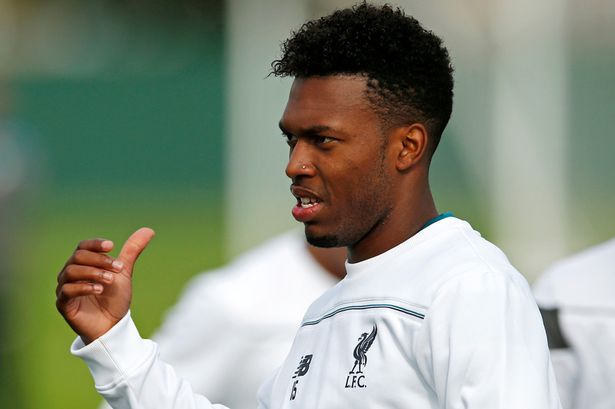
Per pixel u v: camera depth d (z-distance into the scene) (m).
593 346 15.62
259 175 43.09
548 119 38.97
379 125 10.43
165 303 43.44
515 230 39.50
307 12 42.25
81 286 10.72
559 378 15.69
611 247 16.31
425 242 10.52
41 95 47.66
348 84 10.38
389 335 10.11
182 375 18.22
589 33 38.44
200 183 47.50
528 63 38.88
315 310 11.41
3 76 47.69
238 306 18.33
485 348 9.42
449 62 11.05
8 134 46.22
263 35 42.84
